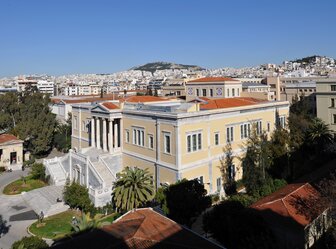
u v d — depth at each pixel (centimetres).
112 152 5100
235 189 4684
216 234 2612
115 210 4162
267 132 5428
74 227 3192
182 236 2228
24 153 7550
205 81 7431
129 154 4972
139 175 3781
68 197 4197
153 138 4491
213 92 7300
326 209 2970
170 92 13000
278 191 3569
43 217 4131
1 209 4547
